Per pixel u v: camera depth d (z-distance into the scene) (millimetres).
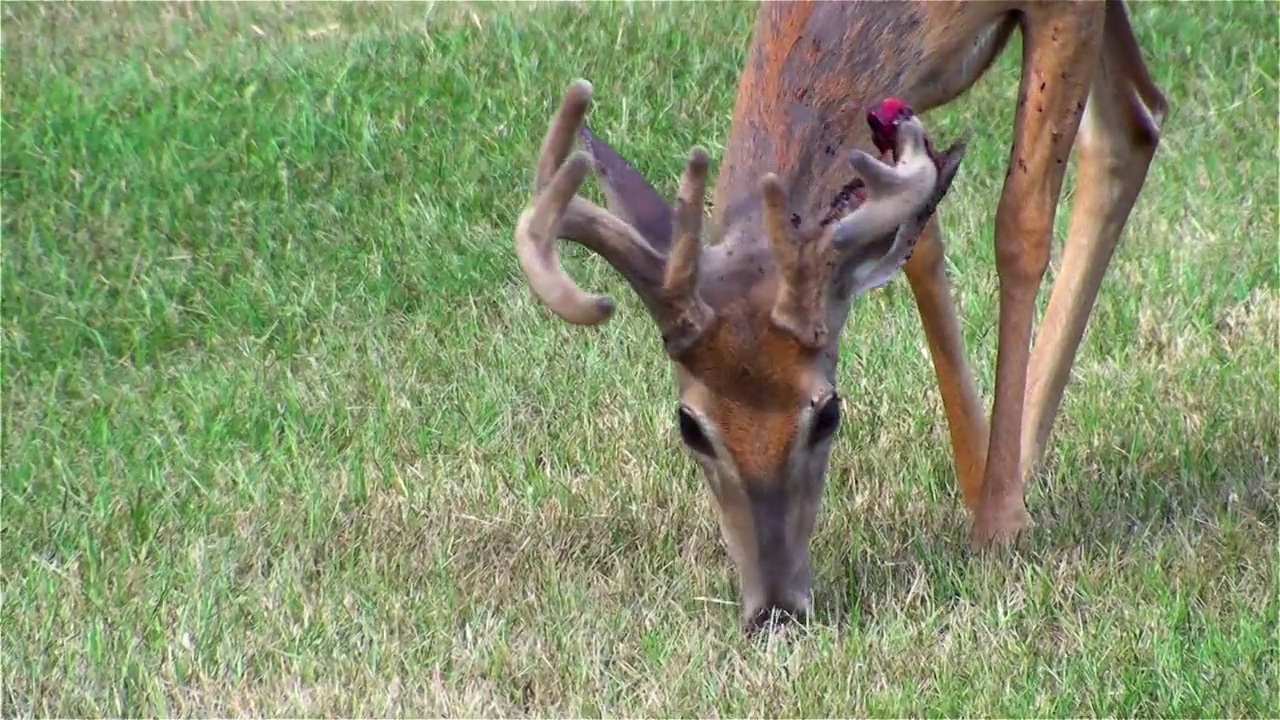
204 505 15766
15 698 13344
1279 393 16172
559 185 11102
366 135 21438
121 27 25469
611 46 23062
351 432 17016
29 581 14688
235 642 13664
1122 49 14578
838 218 11938
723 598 13844
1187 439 15625
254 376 17984
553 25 23734
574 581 14383
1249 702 12242
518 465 16203
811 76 12516
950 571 13812
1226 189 20109
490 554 14977
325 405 17375
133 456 16797
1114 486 15086
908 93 13031
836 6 12664
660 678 12922
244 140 21609
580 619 13750
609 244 11531
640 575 14391
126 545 15039
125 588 14539
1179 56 22812
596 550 14867
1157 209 19781
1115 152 14820
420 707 12867
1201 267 18562
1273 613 13258
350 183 21000
